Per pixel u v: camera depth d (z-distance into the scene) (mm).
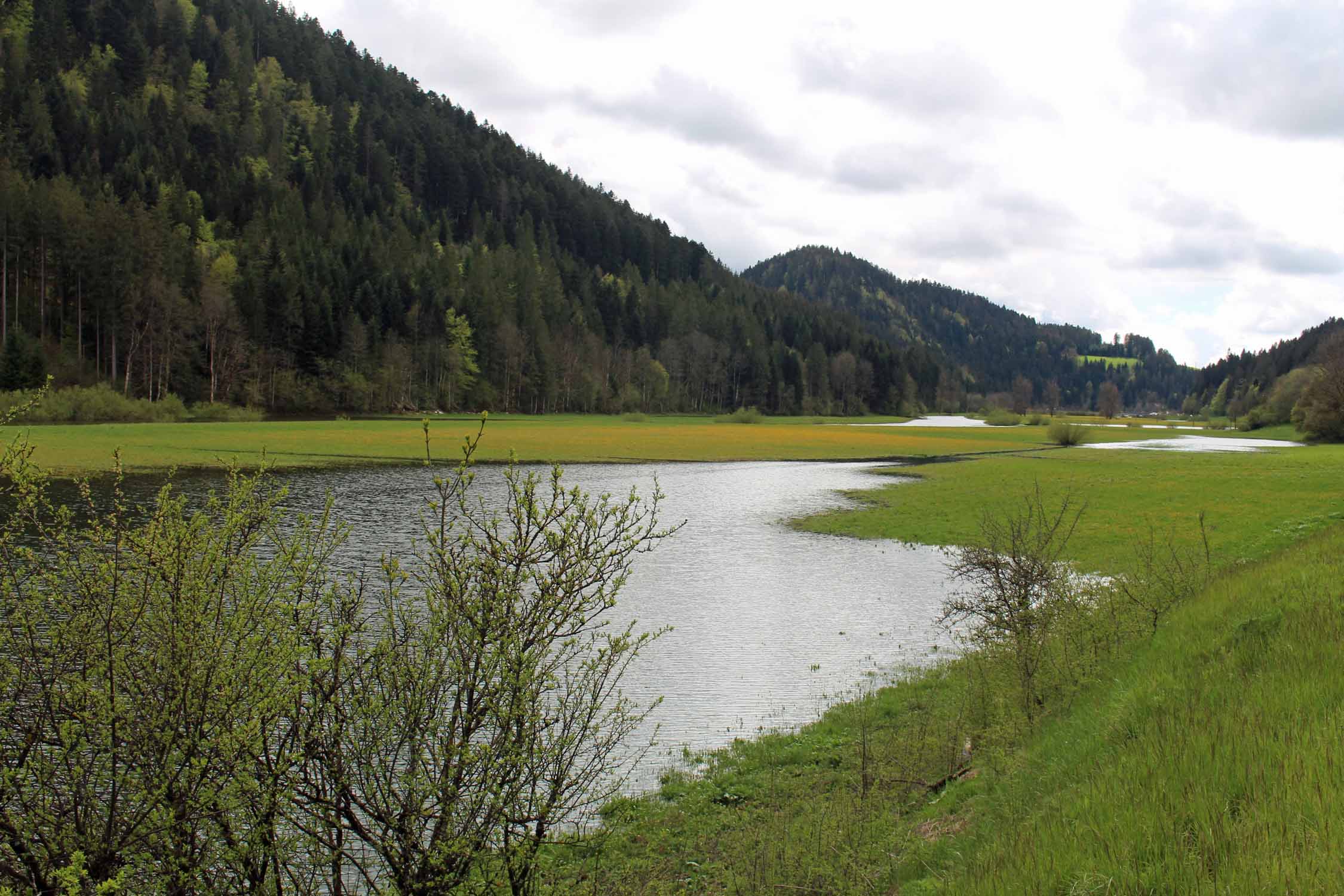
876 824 9125
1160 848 5117
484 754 4781
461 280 158625
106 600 4523
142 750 4320
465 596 4984
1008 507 38688
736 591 23875
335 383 110188
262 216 148875
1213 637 10812
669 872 8812
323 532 5543
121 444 56969
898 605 22484
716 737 13359
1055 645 12836
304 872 4938
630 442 81625
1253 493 39094
